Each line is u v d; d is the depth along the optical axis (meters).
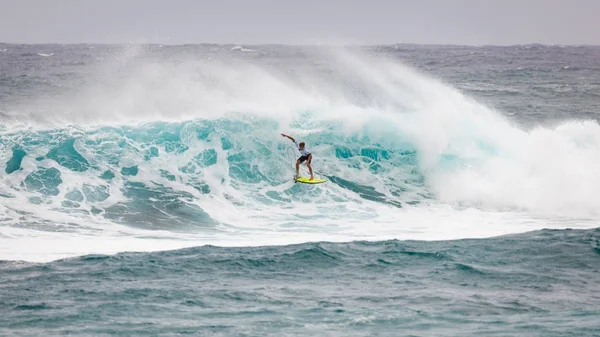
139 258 56.12
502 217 73.62
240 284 49.47
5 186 75.75
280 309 43.78
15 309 43.25
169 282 49.62
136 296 46.12
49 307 43.69
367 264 55.06
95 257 56.19
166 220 70.38
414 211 76.06
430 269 53.59
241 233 66.31
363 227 69.06
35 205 72.56
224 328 40.31
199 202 76.12
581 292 47.81
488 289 48.47
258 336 39.09
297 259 56.28
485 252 58.50
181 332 39.62
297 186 81.19
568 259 56.16
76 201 74.50
